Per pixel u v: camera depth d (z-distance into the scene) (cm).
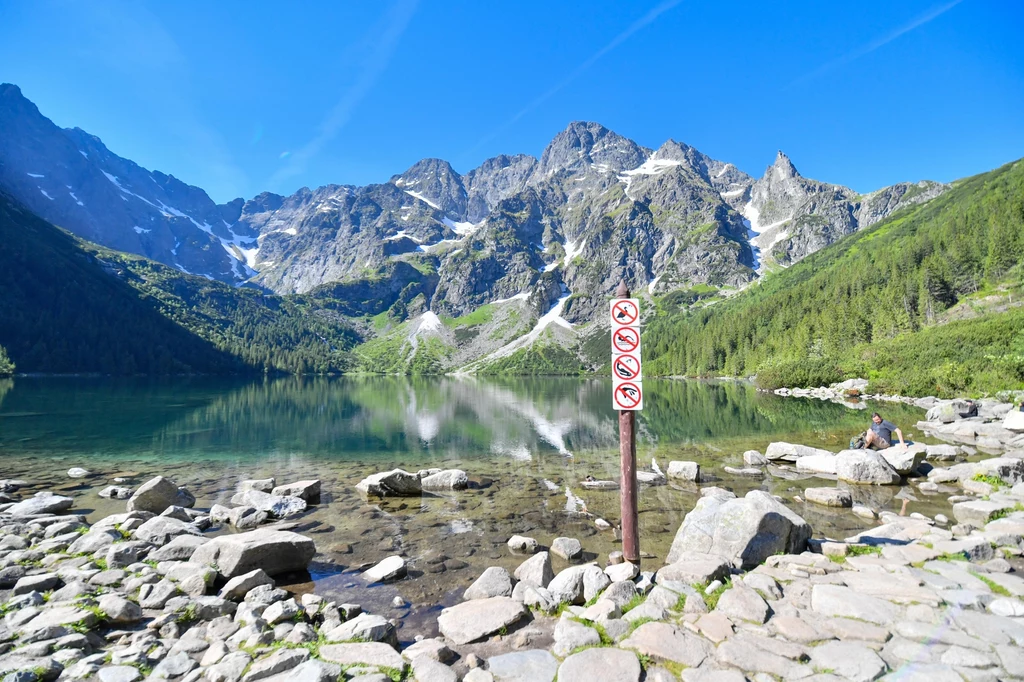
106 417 4200
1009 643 560
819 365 7700
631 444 882
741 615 644
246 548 933
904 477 1722
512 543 1136
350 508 1521
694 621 638
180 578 895
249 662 593
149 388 8912
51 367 12638
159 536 1120
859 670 512
